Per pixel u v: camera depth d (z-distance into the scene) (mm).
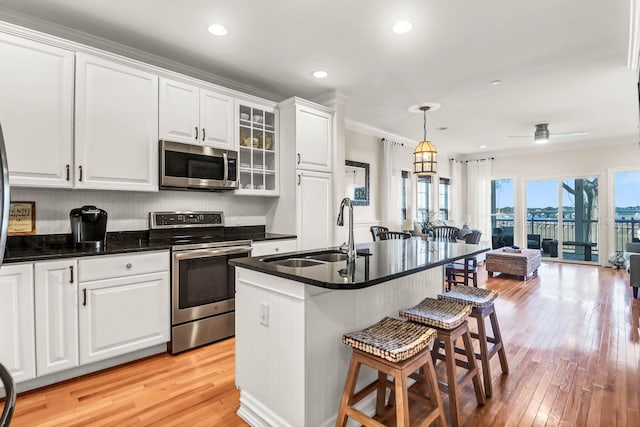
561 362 2590
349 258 1989
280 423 1721
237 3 2312
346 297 1845
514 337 3090
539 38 2793
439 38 2789
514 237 7969
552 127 5797
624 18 2496
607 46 2928
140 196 3127
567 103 4477
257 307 1870
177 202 3371
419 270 1843
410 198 6977
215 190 3434
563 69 3410
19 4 2328
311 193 3848
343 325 1824
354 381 1608
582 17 2486
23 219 2525
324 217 3979
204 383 2281
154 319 2627
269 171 3797
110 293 2410
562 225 7402
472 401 2084
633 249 5777
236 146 3439
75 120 2457
